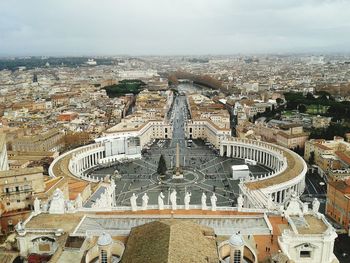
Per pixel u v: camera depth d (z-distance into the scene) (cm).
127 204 19338
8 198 15050
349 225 16012
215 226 10725
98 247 8669
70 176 19400
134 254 8125
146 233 8744
